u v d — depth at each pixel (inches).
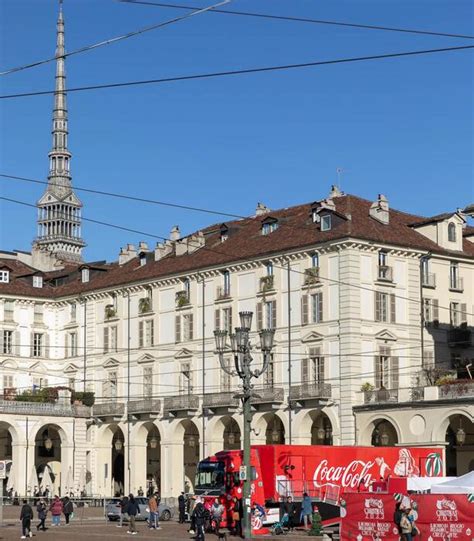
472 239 3201.3
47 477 3494.1
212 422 3095.5
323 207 2933.1
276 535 1926.7
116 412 3393.2
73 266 4128.9
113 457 3496.6
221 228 3353.8
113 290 3499.0
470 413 2507.4
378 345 2847.0
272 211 3329.2
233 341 1809.8
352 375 2780.5
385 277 2888.8
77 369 3612.2
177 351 3272.6
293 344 2940.5
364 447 2210.9
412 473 2293.3
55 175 7460.6
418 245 2947.8
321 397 2807.6
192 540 1847.9
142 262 3540.8
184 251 3378.4
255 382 3029.0
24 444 3348.9
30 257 4089.6
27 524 1969.7
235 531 2025.1
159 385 3326.8
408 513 1438.2
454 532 1409.9
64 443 3432.6
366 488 2190.0
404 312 2915.8
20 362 3602.4
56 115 7504.9
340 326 2817.4
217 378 3137.3
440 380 2625.5
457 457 2815.0
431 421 2588.6
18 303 3629.4
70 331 3656.5
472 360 3029.0
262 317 3029.0
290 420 2896.2
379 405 2704.2
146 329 3390.7
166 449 3235.7
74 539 1910.7
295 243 2960.1
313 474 2117.4
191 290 3257.9
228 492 2074.3
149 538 1911.9
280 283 2997.0
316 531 1894.7
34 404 3385.8
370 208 2999.5
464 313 3051.2
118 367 3469.5
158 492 3324.3
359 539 1510.8
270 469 2071.9
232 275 3139.8
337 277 2844.5
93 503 3324.3
